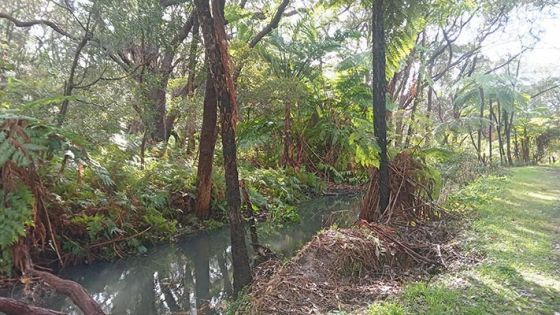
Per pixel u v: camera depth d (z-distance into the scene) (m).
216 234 7.77
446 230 6.31
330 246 5.16
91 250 6.04
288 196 10.90
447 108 25.64
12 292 4.66
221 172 8.95
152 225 7.11
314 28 13.23
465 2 10.91
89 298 4.00
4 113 4.84
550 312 3.37
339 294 4.22
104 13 6.85
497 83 18.33
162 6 8.00
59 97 5.47
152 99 8.87
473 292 3.80
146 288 5.34
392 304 3.65
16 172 4.77
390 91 16.39
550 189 9.67
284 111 13.03
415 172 7.05
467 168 12.52
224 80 4.38
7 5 12.03
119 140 8.13
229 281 5.55
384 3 7.10
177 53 9.23
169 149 9.92
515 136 22.95
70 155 5.03
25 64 9.01
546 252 4.85
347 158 13.80
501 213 6.98
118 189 6.97
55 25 8.77
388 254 5.32
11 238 4.52
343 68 14.44
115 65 7.85
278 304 3.96
